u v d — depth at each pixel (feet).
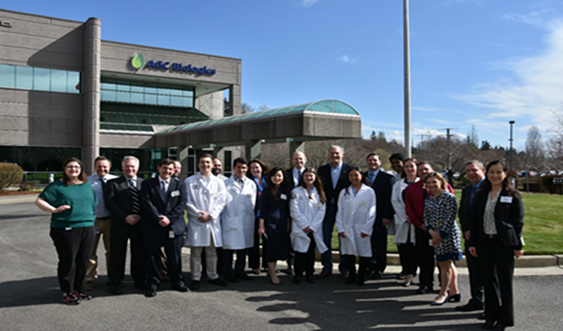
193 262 21.13
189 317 16.72
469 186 18.43
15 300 18.79
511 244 15.42
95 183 21.74
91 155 100.32
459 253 18.53
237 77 124.98
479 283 17.63
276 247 22.21
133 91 117.91
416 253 20.62
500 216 15.76
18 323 15.96
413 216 20.39
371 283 22.12
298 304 18.49
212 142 75.10
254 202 23.70
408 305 18.45
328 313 17.30
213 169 26.86
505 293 15.46
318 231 22.49
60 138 102.37
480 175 17.90
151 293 19.62
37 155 100.22
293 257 25.35
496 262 15.83
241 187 23.22
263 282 22.44
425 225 19.17
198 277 21.13
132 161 20.59
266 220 22.57
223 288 21.18
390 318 16.78
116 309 17.70
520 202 15.70
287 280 22.91
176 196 20.66
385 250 23.17
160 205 20.13
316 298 19.42
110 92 114.73
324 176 24.56
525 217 39.86
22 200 72.43
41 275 23.07
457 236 18.66
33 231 38.47
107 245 21.89
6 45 96.89
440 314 17.29
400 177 25.02
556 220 38.11
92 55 101.40
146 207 19.74
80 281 18.84
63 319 16.42
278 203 22.54
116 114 112.06
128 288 21.07
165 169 20.43
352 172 22.00
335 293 20.26
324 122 52.29
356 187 22.39
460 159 181.68
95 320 16.34
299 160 25.04
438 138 189.67
